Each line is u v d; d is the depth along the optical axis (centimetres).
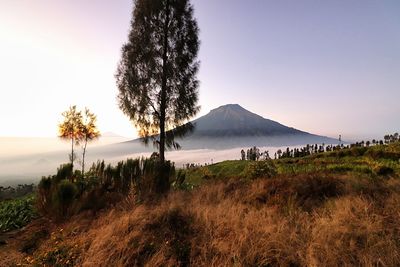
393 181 927
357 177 1087
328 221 576
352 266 432
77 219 745
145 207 749
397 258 435
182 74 1764
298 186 869
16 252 614
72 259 520
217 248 502
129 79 1705
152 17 1753
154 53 1725
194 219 648
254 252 474
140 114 1702
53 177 929
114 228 607
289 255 469
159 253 502
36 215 946
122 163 1070
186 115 1764
